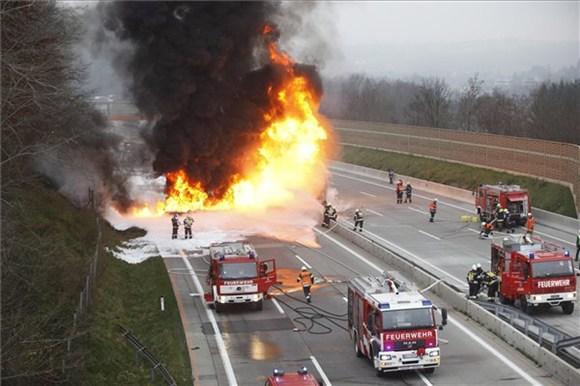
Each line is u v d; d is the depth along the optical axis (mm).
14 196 30500
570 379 24375
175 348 28766
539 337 27578
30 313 25781
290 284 38781
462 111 111312
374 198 70188
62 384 22844
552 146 62562
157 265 42469
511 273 33031
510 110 100188
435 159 82438
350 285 28875
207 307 34750
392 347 25156
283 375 20672
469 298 34906
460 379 25375
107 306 32500
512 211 54344
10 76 25531
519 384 24844
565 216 55750
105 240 45594
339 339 29953
